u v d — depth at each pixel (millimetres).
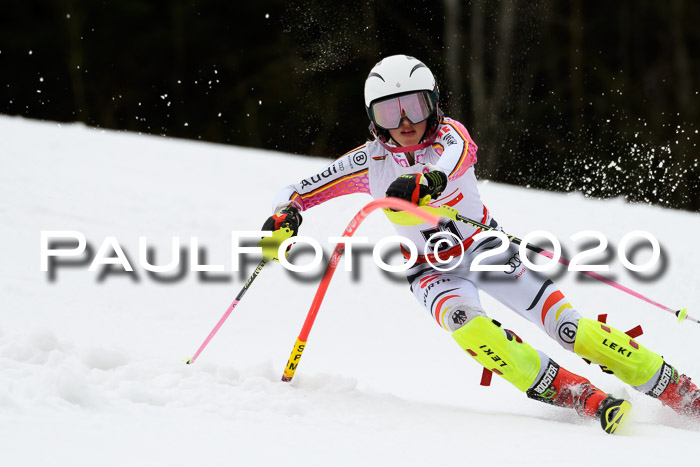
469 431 11406
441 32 82688
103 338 16453
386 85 12953
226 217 29781
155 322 18438
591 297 22469
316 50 84875
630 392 14828
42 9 89375
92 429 9648
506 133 81688
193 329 18344
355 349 18031
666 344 18797
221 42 88125
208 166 39875
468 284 13727
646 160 78562
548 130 81750
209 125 88500
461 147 12961
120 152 40500
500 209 32625
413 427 11438
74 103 89250
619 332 13336
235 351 16703
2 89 88438
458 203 13852
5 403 10000
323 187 14086
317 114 84562
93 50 88875
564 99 82812
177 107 89125
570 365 17828
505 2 82062
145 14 88625
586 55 83688
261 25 87688
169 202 30844
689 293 22719
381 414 11977
